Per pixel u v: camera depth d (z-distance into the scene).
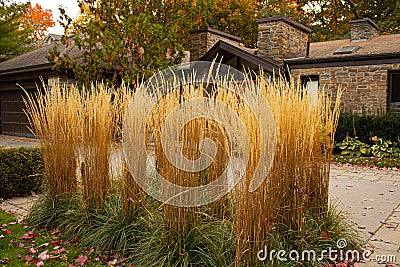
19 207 4.82
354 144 9.65
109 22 11.11
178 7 12.33
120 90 3.75
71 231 3.63
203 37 12.96
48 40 24.97
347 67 10.53
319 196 3.15
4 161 5.22
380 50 10.33
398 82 10.03
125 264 3.03
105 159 3.62
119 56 11.12
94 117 3.61
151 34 10.37
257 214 2.57
